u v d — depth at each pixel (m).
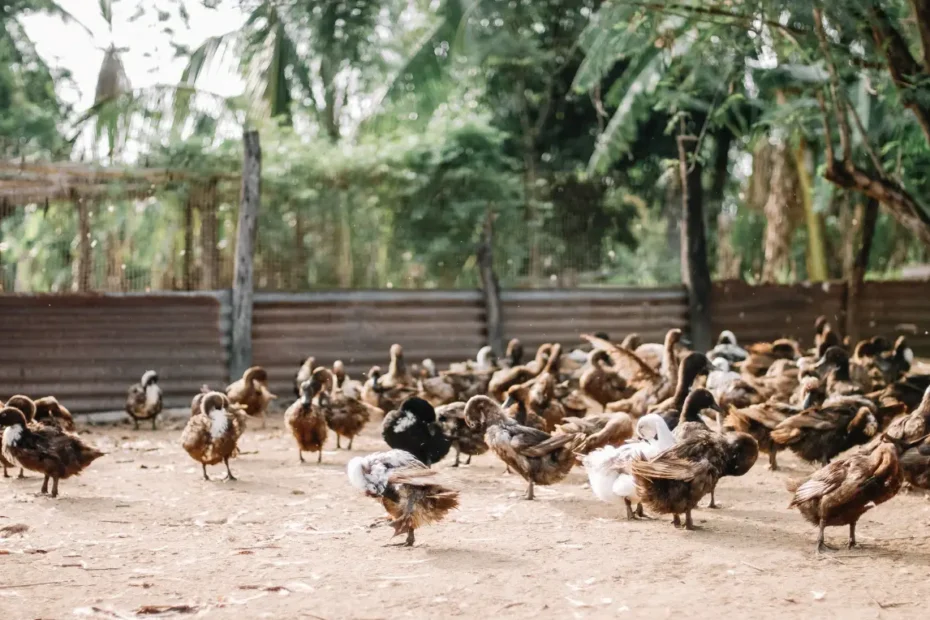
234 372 17.33
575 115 29.73
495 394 14.73
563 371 16.06
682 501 8.62
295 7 25.17
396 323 18.80
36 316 16.27
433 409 10.68
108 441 14.19
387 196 20.95
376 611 6.47
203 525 9.03
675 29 14.16
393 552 8.03
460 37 25.41
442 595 6.81
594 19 19.06
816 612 6.40
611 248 29.22
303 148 20.12
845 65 15.22
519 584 7.07
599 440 10.23
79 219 17.12
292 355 18.02
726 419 11.78
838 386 13.09
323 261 19.55
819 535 8.02
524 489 10.72
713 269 29.06
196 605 6.61
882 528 8.83
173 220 17.84
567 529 8.83
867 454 7.90
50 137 26.05
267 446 13.81
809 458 10.90
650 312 20.94
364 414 13.25
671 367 13.12
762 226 30.94
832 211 27.47
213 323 17.38
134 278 17.39
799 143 23.00
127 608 6.55
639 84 22.78
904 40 13.35
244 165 17.44
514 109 29.08
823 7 12.17
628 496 9.01
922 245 30.95
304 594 6.86
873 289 23.55
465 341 19.34
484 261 19.55
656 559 7.75
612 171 28.45
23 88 27.36
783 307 22.55
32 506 9.83
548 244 22.94
